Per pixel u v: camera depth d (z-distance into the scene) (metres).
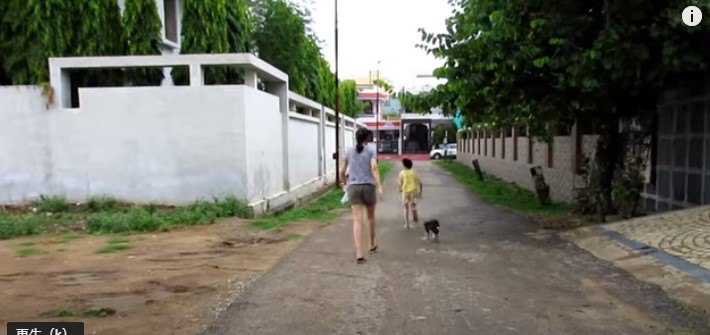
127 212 11.12
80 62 12.03
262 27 20.53
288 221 11.15
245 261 7.25
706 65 8.86
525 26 9.38
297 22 20.88
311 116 20.42
